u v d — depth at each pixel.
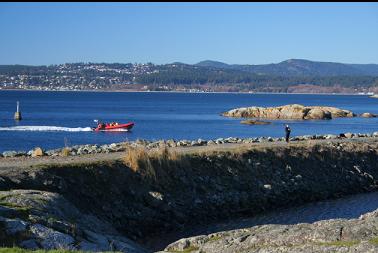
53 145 64.19
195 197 33.16
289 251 19.31
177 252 21.95
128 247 21.89
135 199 30.97
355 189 42.41
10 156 38.03
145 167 33.09
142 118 121.00
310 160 43.00
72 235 20.67
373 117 134.00
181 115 134.50
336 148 46.66
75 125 95.75
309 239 20.31
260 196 35.97
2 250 16.67
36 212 21.42
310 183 40.03
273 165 40.00
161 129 90.50
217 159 37.56
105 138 73.38
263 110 129.62
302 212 34.59
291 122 113.69
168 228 30.52
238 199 34.69
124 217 29.61
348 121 118.38
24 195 23.52
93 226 24.11
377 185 44.12
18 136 73.44
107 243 21.47
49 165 30.70
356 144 49.00
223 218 33.03
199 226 31.20
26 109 149.62
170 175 33.81
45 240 19.27
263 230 22.48
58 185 28.94
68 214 23.66
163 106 187.62
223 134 82.19
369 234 19.91
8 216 20.16
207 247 21.78
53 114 129.38
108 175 31.52
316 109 128.25
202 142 47.59
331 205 36.88
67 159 34.81
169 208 31.45
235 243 21.44
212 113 145.00
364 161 46.56
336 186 41.34
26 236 19.06
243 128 95.00
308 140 52.00
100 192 30.16
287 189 38.03
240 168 37.75
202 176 35.19
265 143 47.16
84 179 30.45
